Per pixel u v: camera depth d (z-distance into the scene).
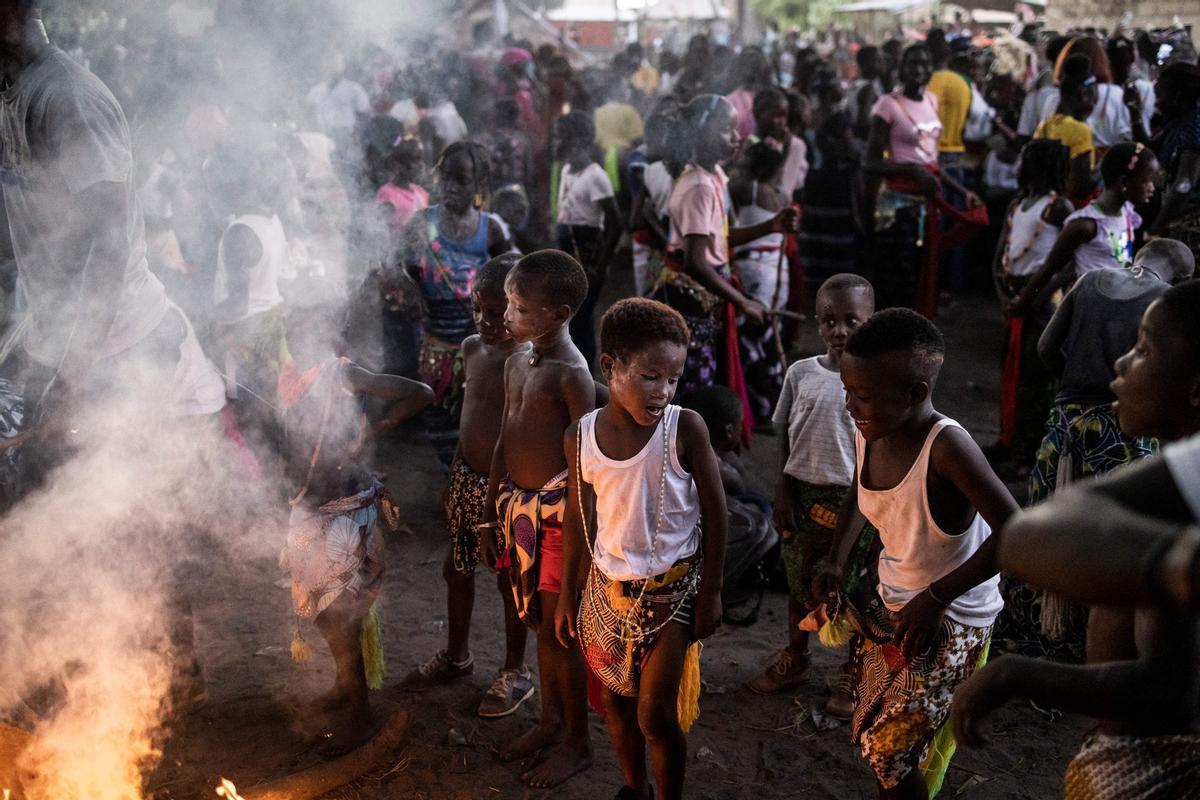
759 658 4.02
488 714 3.54
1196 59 10.52
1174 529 1.16
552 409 3.13
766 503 4.48
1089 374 3.74
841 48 19.61
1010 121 11.21
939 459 2.41
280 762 3.28
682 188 4.97
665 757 2.76
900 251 8.16
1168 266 3.78
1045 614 3.61
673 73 15.69
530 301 3.05
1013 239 5.79
